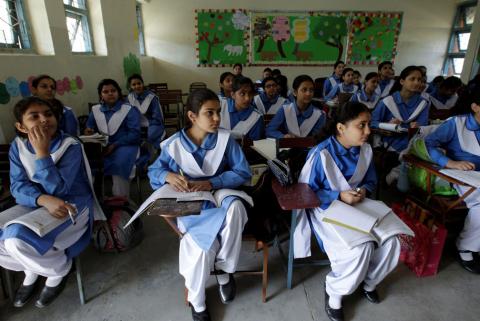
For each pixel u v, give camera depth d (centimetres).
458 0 656
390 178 252
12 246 128
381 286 169
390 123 252
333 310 148
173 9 647
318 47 682
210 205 143
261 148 193
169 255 197
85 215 158
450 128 187
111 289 168
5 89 227
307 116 268
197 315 146
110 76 431
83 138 227
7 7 256
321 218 149
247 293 164
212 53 678
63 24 307
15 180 149
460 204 174
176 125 474
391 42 687
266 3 652
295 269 182
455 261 188
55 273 141
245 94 241
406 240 179
